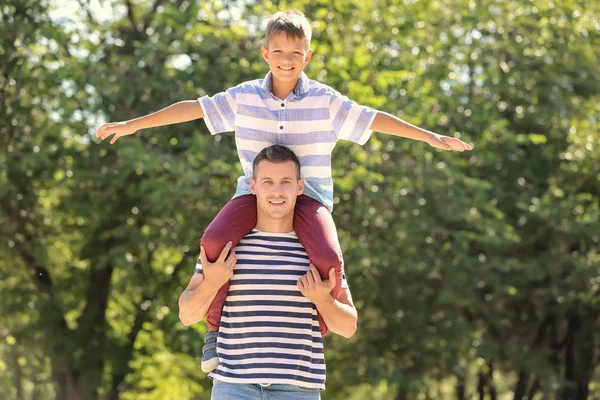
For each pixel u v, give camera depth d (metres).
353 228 18.25
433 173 18.27
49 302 19.61
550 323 23.56
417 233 18.17
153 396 21.47
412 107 18.59
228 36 17.61
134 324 19.72
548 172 21.80
